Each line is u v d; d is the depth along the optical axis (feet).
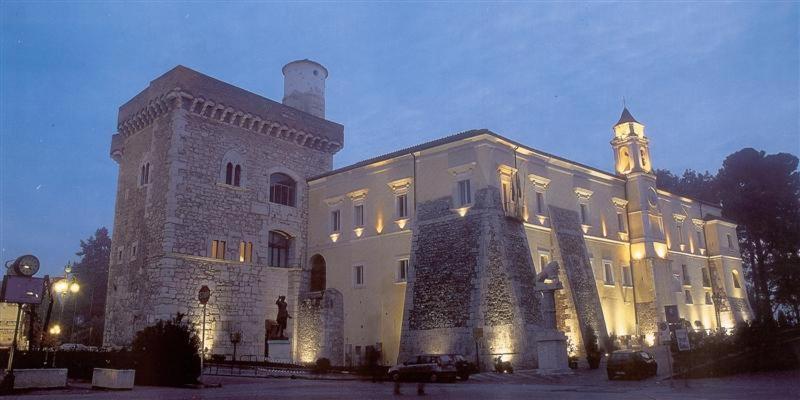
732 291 211.00
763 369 100.01
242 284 153.48
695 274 201.36
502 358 119.75
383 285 148.25
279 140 171.83
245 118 161.07
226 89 157.89
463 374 104.47
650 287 173.78
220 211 152.25
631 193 185.16
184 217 144.05
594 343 135.64
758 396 59.36
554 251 149.79
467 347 123.65
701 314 195.62
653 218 183.62
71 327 259.80
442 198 140.26
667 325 90.43
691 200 212.43
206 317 143.64
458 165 138.21
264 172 165.68
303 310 160.04
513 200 138.21
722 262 209.87
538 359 117.39
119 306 151.94
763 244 243.19
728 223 220.23
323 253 166.50
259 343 154.30
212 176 152.25
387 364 141.18
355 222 160.45
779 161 243.40
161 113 154.40
